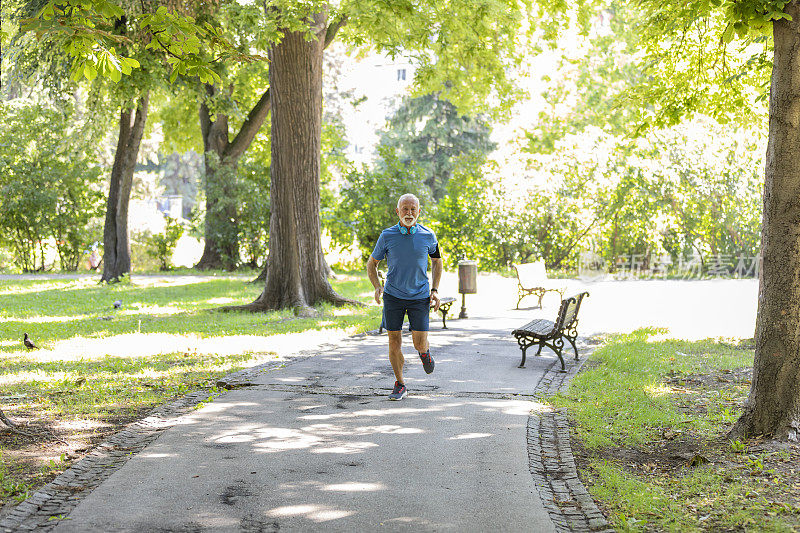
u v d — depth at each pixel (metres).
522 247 27.05
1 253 32.41
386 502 4.98
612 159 26.36
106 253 25.30
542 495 5.13
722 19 11.17
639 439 6.46
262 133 32.53
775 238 6.12
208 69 6.72
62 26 5.83
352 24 16.23
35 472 5.53
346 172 30.92
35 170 29.81
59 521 4.62
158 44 6.59
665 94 11.92
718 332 13.30
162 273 30.03
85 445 6.26
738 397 8.02
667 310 17.00
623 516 4.68
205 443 6.32
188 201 57.00
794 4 5.94
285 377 9.18
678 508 4.86
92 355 10.93
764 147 24.73
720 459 5.80
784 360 6.13
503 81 20.97
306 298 17.44
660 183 25.94
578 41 35.59
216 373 9.44
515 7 17.84
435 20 16.97
